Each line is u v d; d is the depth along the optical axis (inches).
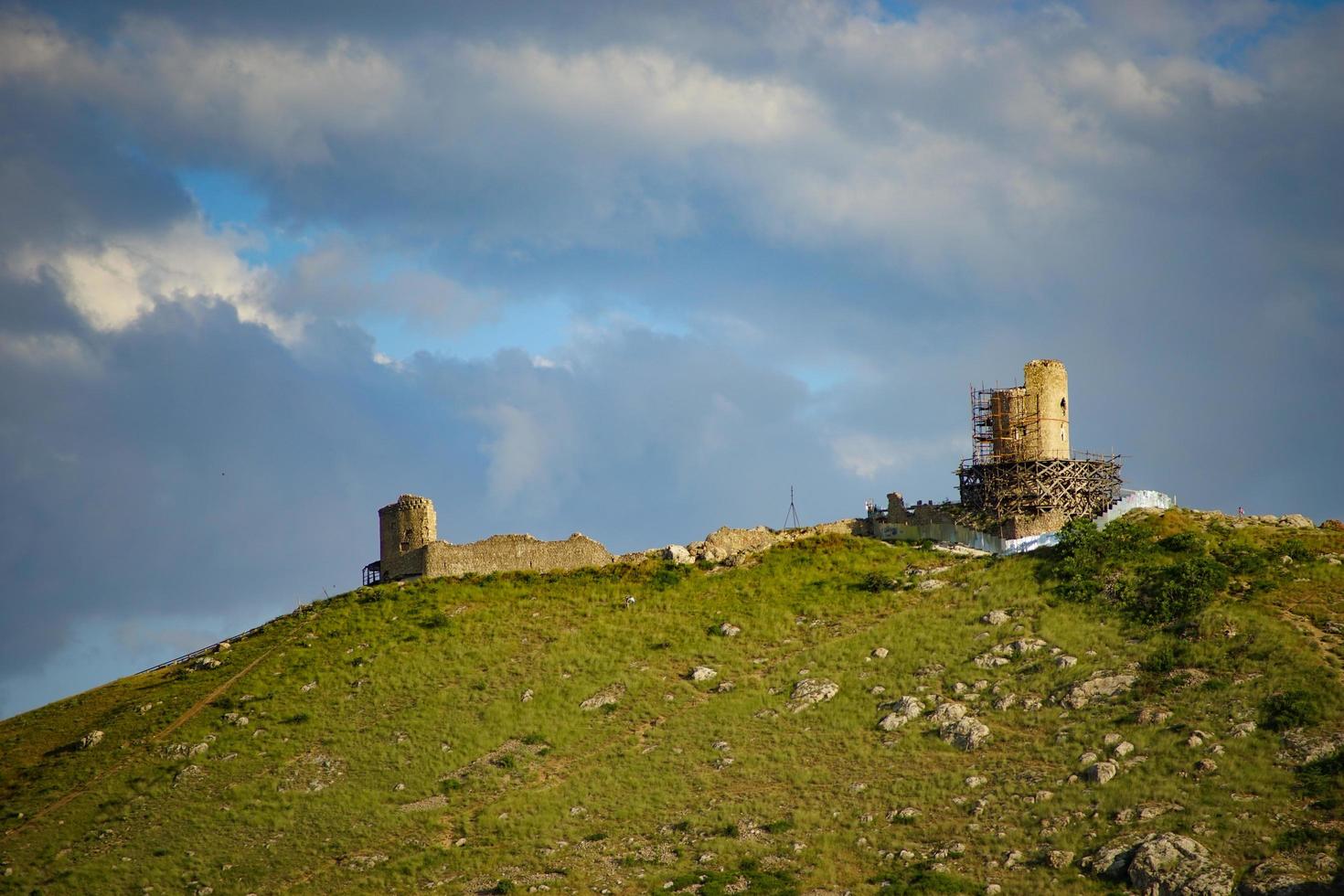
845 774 3841.0
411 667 4761.3
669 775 3971.5
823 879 3351.4
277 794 4106.8
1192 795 3344.0
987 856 3329.2
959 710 4015.8
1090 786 3501.5
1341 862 2984.7
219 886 3678.6
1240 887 2987.2
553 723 4350.4
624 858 3592.5
